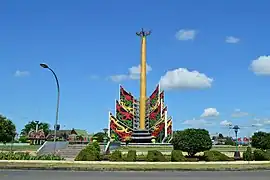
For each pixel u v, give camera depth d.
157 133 94.62
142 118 85.50
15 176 21.22
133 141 83.50
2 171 25.34
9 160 34.41
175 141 43.69
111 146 59.12
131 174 23.72
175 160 37.06
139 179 20.05
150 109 95.94
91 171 26.25
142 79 86.12
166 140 93.56
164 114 95.69
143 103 85.75
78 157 36.28
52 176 21.39
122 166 28.86
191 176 22.38
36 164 29.97
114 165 29.97
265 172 26.31
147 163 32.97
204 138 42.81
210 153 39.12
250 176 22.55
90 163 32.09
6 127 59.62
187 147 42.56
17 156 36.03
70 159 38.47
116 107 96.06
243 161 37.62
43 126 127.62
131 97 96.69
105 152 46.38
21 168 27.52
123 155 40.75
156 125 95.19
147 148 57.88
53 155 37.47
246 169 28.36
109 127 94.62
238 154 43.12
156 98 97.00
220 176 22.50
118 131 94.56
